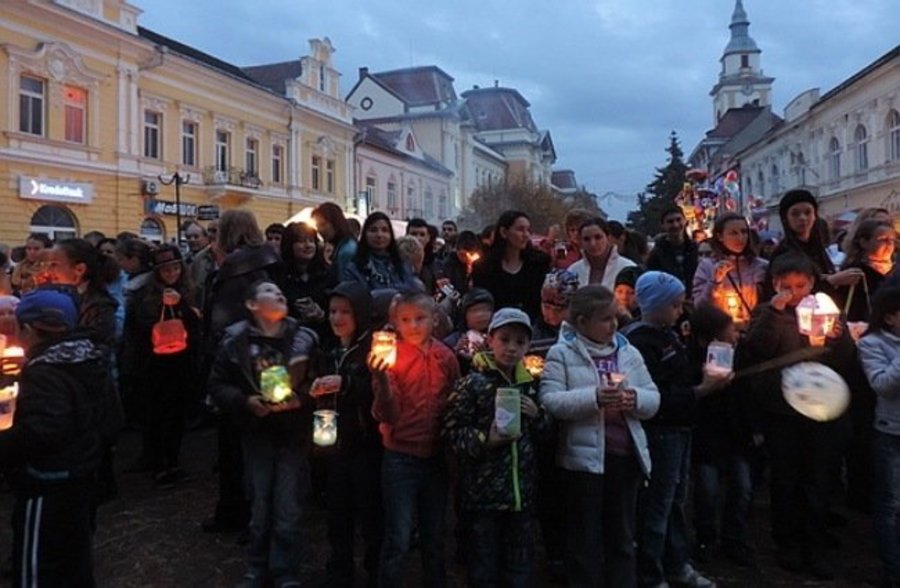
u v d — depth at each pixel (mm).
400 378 3469
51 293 3070
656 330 3738
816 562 3928
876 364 3678
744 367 4125
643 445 3418
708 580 3816
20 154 19953
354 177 39844
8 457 2883
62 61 21109
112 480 5203
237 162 29859
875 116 30797
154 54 24531
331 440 3396
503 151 79375
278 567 3676
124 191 23672
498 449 3262
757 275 4926
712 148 64688
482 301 4133
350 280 4305
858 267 4762
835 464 4547
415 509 3475
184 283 5727
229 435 4555
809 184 39375
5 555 4246
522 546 3301
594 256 4898
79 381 3043
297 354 3779
